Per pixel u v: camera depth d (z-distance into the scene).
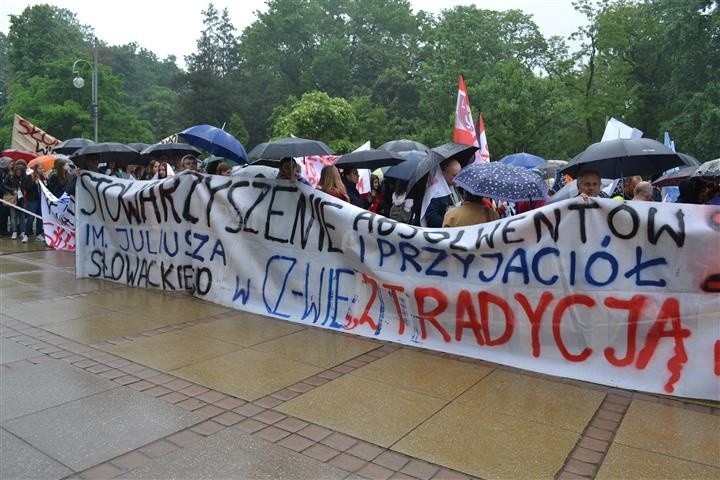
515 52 47.53
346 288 5.64
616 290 4.23
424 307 5.08
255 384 4.27
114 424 3.60
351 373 4.50
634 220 4.16
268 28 71.88
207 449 3.30
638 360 4.18
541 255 4.48
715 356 3.95
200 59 74.94
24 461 3.13
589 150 5.79
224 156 7.71
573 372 4.39
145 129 66.19
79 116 52.28
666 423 3.63
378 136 51.03
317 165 12.58
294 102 52.69
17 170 12.38
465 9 44.94
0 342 5.21
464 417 3.73
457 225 5.00
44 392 4.09
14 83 64.44
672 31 36.47
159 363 4.71
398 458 3.22
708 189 6.34
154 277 7.37
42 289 7.35
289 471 3.07
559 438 3.44
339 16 72.94
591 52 40.56
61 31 69.06
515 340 4.64
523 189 4.47
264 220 6.24
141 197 7.31
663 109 40.97
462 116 7.34
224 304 6.56
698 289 3.99
